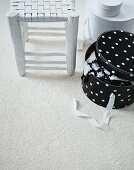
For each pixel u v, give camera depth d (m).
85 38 1.51
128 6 1.38
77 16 1.01
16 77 1.34
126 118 1.23
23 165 1.07
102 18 1.31
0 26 1.53
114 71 1.07
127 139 1.16
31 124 1.19
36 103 1.25
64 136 1.16
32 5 1.07
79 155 1.11
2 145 1.12
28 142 1.13
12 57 1.41
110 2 1.27
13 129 1.17
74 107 1.24
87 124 1.20
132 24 1.38
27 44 1.46
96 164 1.09
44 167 1.07
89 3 1.39
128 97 1.18
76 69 1.39
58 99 1.27
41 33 1.36
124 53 1.10
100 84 1.11
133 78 1.06
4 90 1.29
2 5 1.62
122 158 1.11
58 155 1.10
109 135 1.17
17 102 1.25
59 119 1.21
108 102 1.19
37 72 1.37
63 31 1.51
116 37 1.16
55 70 1.38
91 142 1.15
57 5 1.08
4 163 1.07
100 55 1.09
